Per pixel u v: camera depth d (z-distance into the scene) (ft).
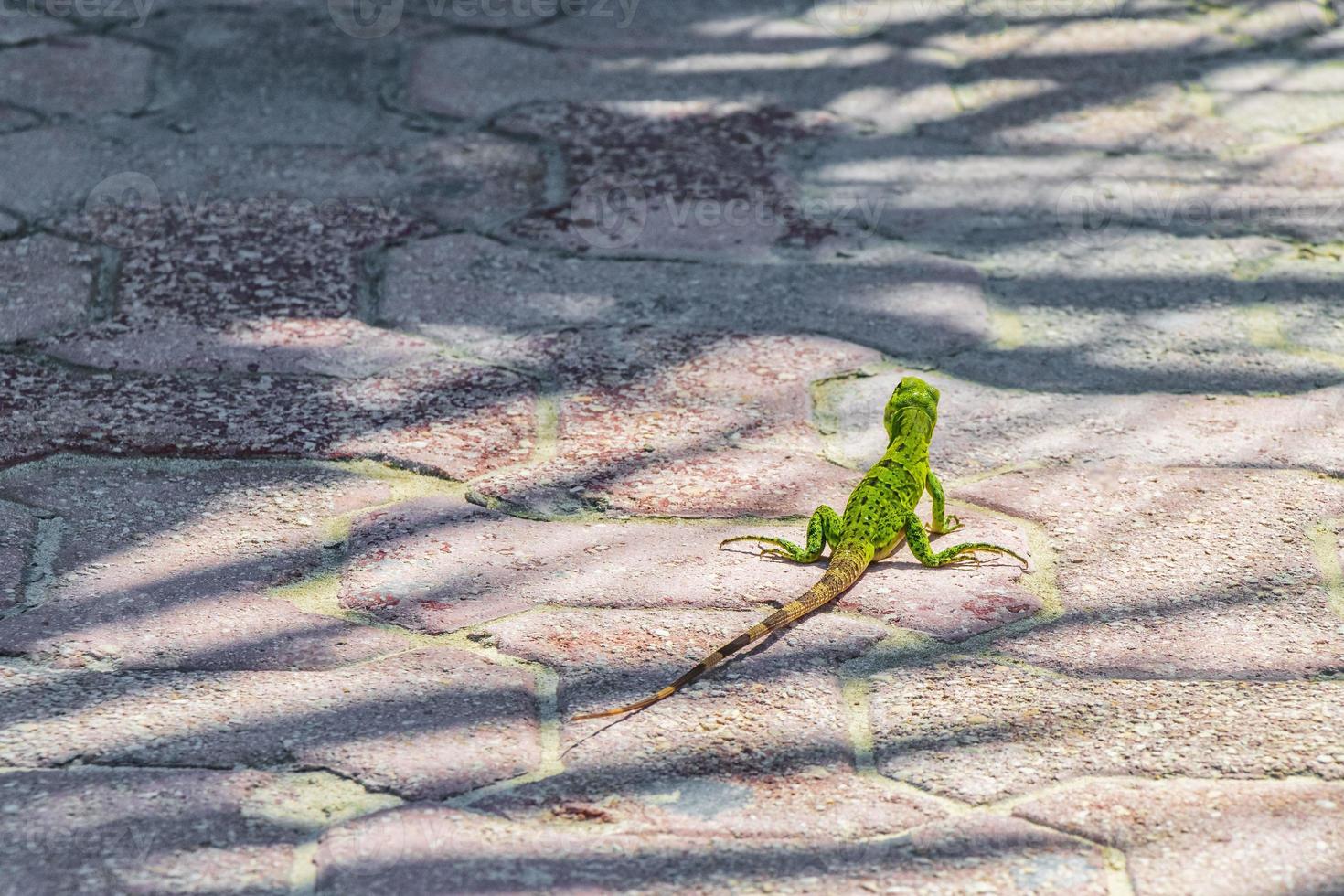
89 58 20.22
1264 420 13.05
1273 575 10.84
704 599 10.53
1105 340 14.46
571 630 10.14
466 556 11.00
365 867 7.92
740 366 13.89
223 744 8.89
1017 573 10.91
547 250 15.98
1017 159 18.39
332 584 10.64
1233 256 16.19
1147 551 11.14
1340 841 8.19
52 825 8.16
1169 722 9.25
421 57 20.68
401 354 13.96
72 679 9.48
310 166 17.54
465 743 8.96
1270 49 21.89
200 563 10.80
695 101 19.62
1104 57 21.54
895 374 13.80
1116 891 7.84
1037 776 8.77
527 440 12.64
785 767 8.82
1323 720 9.26
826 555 11.10
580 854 8.09
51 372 13.26
